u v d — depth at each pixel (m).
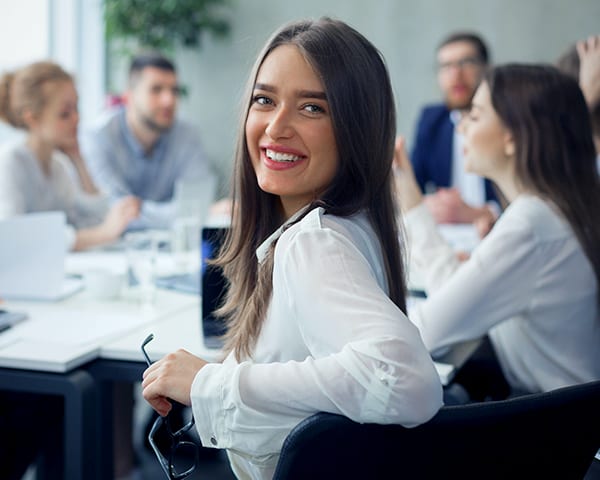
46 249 1.84
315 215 0.85
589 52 2.17
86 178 2.81
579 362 1.41
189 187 2.54
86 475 1.36
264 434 0.79
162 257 2.39
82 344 1.44
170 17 4.73
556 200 1.41
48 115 2.39
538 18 4.50
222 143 5.06
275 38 0.92
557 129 1.45
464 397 1.37
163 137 3.30
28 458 1.66
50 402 1.69
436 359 1.42
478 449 0.75
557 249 1.38
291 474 0.74
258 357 0.90
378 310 0.75
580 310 1.39
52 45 4.87
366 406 0.72
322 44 0.89
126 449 2.17
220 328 1.41
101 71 5.06
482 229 2.31
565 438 0.79
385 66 0.96
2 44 4.35
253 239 1.03
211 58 5.03
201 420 0.83
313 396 0.75
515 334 1.44
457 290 1.37
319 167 0.91
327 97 0.88
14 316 1.61
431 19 4.67
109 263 2.27
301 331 0.81
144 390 0.86
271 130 0.89
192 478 2.22
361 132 0.91
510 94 1.49
